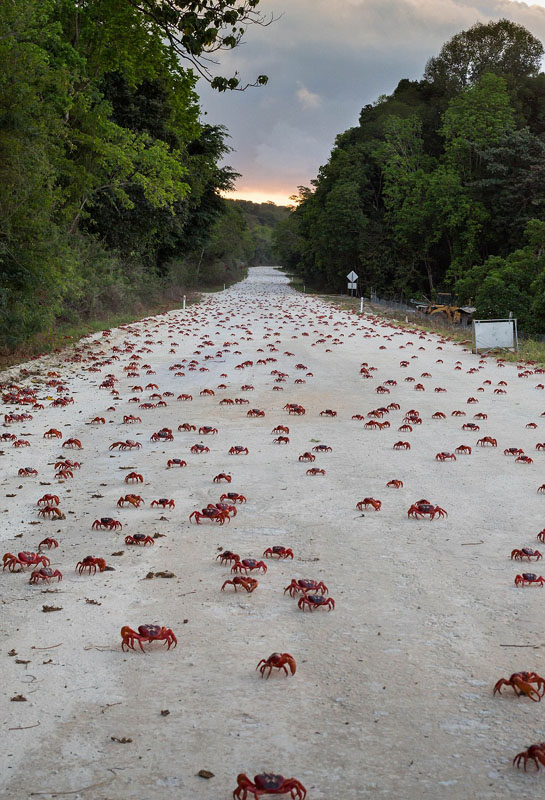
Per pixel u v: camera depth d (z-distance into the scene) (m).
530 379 22.41
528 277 44.47
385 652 6.01
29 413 16.88
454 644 6.14
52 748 4.71
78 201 38.06
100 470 12.04
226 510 9.36
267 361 26.42
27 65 22.38
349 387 20.98
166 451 13.38
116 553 8.28
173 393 19.86
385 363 26.34
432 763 4.54
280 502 10.33
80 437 14.52
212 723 4.97
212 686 5.47
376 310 61.16
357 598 7.11
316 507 10.09
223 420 16.30
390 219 78.25
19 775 4.43
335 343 33.16
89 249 42.22
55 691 5.41
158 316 49.31
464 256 67.31
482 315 43.72
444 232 71.44
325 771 4.46
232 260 143.00
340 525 9.34
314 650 6.05
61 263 27.59
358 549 8.48
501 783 4.34
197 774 4.43
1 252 23.80
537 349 29.66
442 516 9.70
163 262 68.69
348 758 4.59
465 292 52.28
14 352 26.61
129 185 44.06
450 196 66.25
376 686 5.46
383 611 6.81
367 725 4.95
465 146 66.62
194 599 7.09
